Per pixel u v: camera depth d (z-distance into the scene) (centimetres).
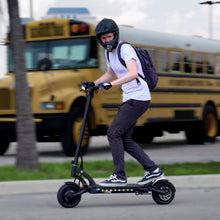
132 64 1183
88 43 2388
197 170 1666
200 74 3053
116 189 1195
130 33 2556
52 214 1122
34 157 1642
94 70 2381
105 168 1773
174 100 2817
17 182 1411
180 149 2753
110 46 1193
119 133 1210
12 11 1653
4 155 2561
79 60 2397
